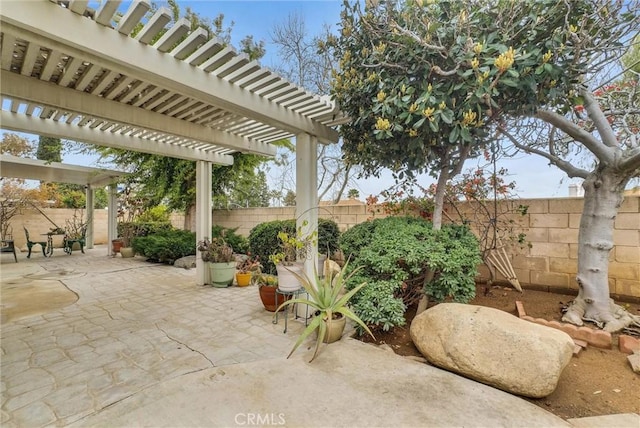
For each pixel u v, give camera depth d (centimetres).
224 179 869
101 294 499
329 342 308
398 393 221
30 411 201
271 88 316
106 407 205
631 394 214
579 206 395
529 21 280
